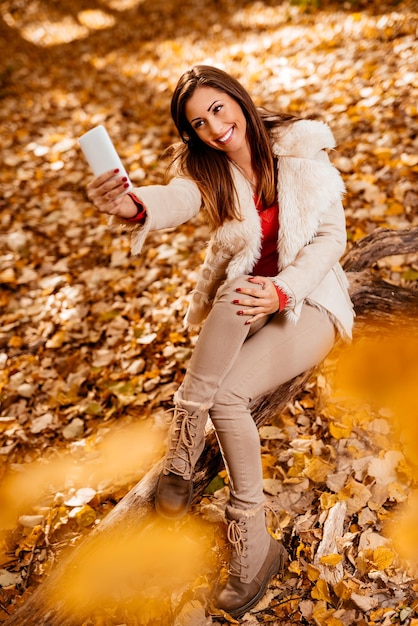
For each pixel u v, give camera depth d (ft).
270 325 6.93
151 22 28.60
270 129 7.13
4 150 19.26
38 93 23.02
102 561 6.79
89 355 11.25
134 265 13.38
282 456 8.34
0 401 10.52
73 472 8.91
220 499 7.98
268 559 6.79
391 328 8.83
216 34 25.04
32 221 15.67
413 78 16.53
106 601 6.80
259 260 7.38
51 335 11.97
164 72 22.62
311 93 17.83
